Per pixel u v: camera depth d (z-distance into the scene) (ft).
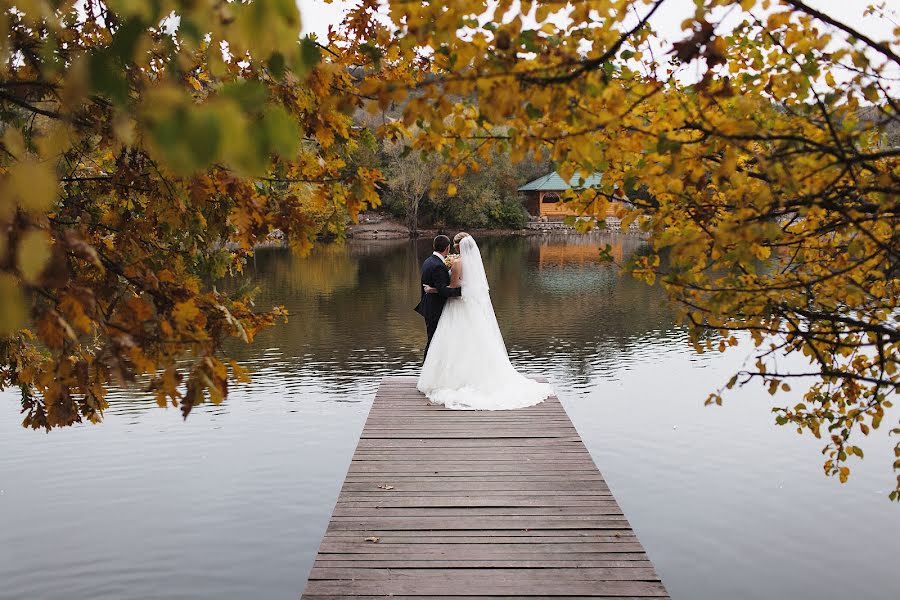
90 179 8.23
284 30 3.18
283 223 7.49
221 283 69.51
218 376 5.36
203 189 7.23
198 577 15.92
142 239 8.50
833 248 8.27
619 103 5.58
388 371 34.81
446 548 12.25
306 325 47.21
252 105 2.99
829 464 9.31
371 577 11.22
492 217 180.45
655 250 7.52
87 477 21.48
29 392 8.71
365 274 80.12
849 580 15.78
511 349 40.27
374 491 14.94
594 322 48.96
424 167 153.58
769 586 15.58
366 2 7.72
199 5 3.15
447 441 18.57
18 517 18.76
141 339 5.32
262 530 18.17
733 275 7.64
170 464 22.53
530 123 5.65
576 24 5.42
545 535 12.77
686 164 6.36
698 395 30.40
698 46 5.22
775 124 6.79
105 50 3.56
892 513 19.01
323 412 28.09
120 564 16.34
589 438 25.13
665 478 21.58
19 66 5.84
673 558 16.83
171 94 2.76
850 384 8.89
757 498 20.06
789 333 7.60
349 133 7.82
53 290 5.09
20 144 4.42
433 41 5.36
